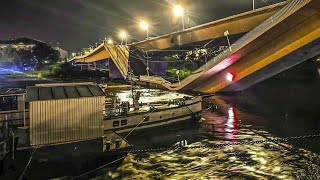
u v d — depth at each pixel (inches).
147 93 2204.7
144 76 2837.1
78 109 812.6
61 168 748.0
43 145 765.3
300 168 743.7
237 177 704.4
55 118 781.3
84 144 817.5
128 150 816.9
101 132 848.3
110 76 3929.6
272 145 949.2
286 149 899.4
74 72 4175.7
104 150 790.5
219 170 753.6
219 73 2078.0
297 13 1343.5
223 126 1250.0
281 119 1363.2
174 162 818.2
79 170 758.5
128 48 3255.4
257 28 1619.1
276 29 1492.4
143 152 902.4
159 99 1823.3
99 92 870.4
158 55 3548.2
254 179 689.0
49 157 756.0
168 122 1180.5
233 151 903.1
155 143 1007.0
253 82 2118.6
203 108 1689.2
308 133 1090.7
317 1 1237.1
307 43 1525.6
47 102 770.2
